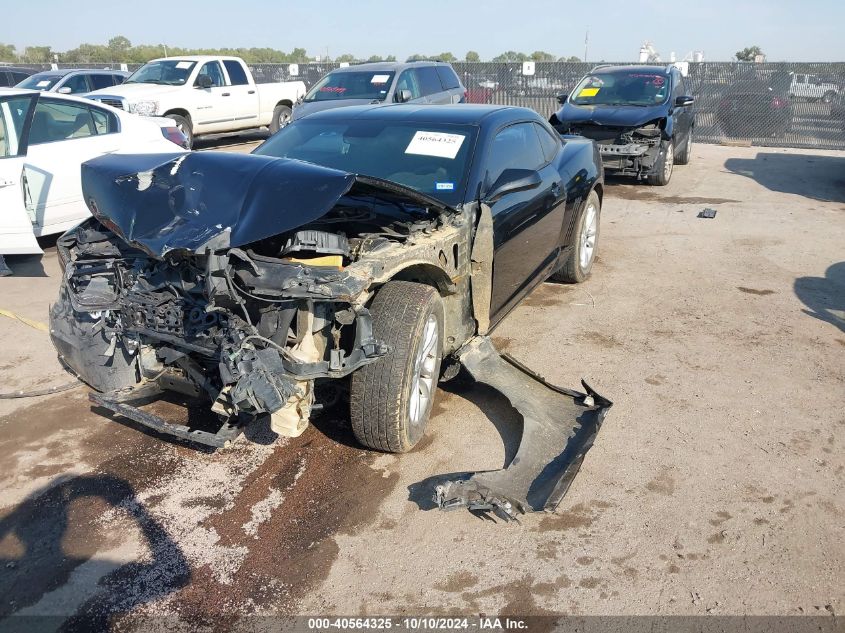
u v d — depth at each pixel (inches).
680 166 542.0
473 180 165.6
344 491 133.3
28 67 1043.9
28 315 223.5
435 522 125.2
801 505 130.8
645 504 130.7
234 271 120.0
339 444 148.9
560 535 122.3
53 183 281.7
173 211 127.6
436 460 143.4
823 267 279.7
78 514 126.0
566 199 221.8
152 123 333.1
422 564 115.0
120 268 136.9
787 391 175.6
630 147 426.6
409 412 137.1
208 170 135.1
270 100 639.1
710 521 126.1
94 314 141.1
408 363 131.9
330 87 509.0
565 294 247.8
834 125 642.8
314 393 143.4
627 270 276.1
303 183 126.6
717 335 211.3
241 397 114.3
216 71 590.2
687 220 360.8
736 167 535.2
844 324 220.7
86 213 297.1
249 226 120.7
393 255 128.7
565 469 134.3
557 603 107.2
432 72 545.6
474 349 163.0
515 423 158.2
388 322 132.6
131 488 133.6
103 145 301.7
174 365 140.8
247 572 112.6
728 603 107.5
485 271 161.0
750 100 661.3
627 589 110.1
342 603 106.7
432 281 148.0
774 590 110.2
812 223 352.8
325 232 130.0
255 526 123.4
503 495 122.0
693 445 150.6
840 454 147.8
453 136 178.2
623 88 471.8
